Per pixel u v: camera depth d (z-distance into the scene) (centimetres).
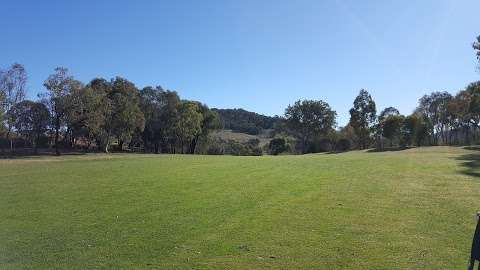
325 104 12062
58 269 914
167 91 11256
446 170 2989
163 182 2372
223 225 1288
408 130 9538
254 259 966
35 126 8356
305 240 1116
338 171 3019
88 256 998
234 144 12156
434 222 1314
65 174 2873
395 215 1420
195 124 10756
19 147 9719
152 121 11075
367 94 10269
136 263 948
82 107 8362
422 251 1016
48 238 1158
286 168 3319
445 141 11162
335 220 1346
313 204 1633
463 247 1046
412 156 4753
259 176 2695
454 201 1684
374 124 10275
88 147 10194
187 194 1914
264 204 1638
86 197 1848
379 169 3138
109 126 9244
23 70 8319
